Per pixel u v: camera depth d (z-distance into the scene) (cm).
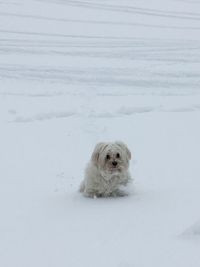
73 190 757
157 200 664
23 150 1012
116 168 686
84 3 3794
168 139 1098
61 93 1515
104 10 3544
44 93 1506
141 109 1361
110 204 665
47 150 1013
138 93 1556
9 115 1269
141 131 1159
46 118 1260
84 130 1161
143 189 736
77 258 476
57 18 3061
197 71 1911
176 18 3488
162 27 3075
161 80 1748
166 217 587
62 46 2309
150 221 576
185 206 628
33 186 781
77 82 1675
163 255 470
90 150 1017
